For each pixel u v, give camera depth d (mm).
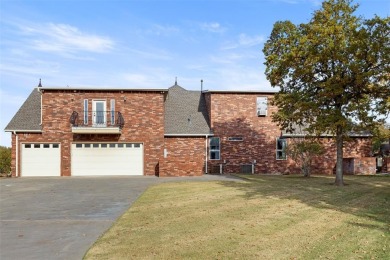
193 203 13562
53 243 8344
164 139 29281
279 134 30969
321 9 19797
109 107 27734
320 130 19859
